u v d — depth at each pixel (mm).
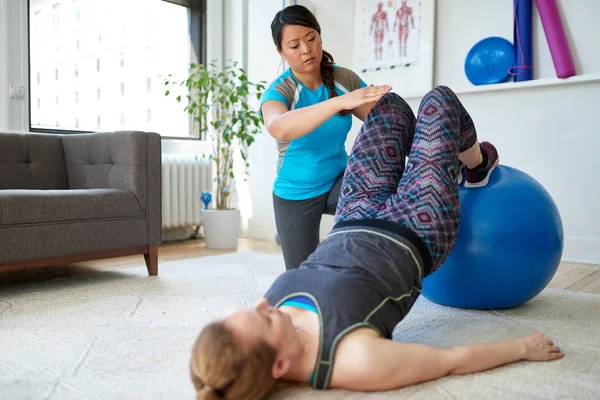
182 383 1320
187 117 4605
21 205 2299
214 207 4297
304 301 1223
